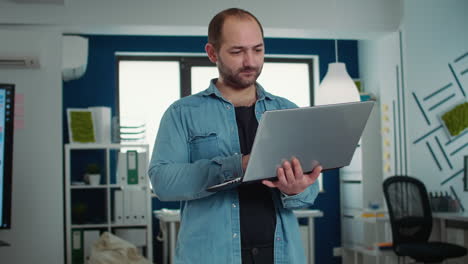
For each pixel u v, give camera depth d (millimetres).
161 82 6117
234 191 1345
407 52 5301
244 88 1435
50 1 4645
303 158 1251
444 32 5398
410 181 4695
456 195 5297
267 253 1337
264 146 1157
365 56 6348
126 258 4125
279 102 1477
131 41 5934
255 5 5062
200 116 1390
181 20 4926
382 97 5660
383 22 5316
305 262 1415
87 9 4797
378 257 5207
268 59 6414
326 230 6258
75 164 5727
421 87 5316
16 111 3537
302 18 5133
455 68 5402
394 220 4496
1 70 3537
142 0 4883
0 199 2631
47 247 3471
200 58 6188
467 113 5340
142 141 5398
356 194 5953
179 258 1367
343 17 5219
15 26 4742
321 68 6379
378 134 5918
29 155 3529
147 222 5102
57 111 3590
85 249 4965
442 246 4332
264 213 1350
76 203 5684
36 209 3490
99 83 5836
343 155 1330
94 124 5250
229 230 1317
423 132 5293
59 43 3615
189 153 1395
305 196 1353
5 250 3400
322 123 1209
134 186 5129
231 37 1312
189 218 1365
